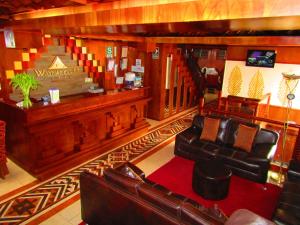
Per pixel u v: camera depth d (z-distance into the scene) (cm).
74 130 433
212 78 1147
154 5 149
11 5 230
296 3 100
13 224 281
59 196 338
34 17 265
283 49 584
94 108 469
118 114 522
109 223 252
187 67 813
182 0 135
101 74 571
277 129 509
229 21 129
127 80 610
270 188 382
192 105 901
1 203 317
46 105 387
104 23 185
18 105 379
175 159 466
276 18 112
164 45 642
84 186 263
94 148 466
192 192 363
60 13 227
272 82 615
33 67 437
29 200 326
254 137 426
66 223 288
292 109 594
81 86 529
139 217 218
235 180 401
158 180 393
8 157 439
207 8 126
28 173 391
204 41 473
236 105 630
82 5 200
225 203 338
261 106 625
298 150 413
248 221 162
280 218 240
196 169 353
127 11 167
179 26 174
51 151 398
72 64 502
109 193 238
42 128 367
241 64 654
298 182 307
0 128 358
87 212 271
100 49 553
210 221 179
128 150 501
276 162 471
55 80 476
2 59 398
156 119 715
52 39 454
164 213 201
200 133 491
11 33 361
